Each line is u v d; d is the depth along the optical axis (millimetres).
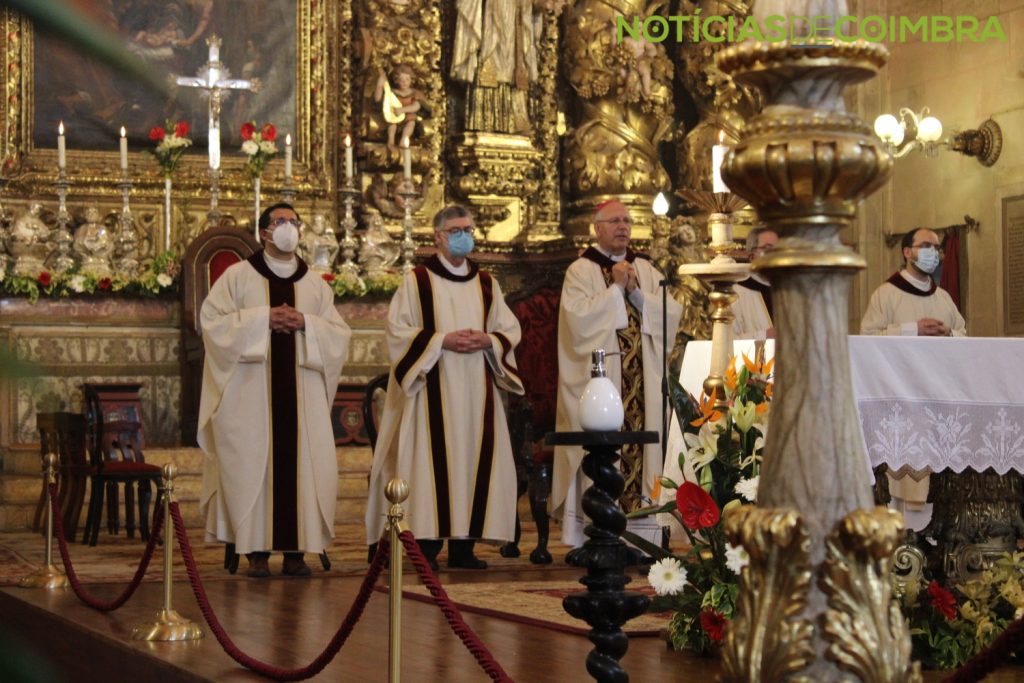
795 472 2113
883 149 2145
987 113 13414
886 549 2039
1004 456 4938
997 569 4652
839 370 2150
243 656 4566
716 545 4531
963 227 13570
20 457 11531
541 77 14656
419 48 14070
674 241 13930
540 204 14594
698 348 5711
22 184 12953
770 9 2248
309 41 13906
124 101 13320
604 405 3023
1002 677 4145
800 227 2168
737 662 2061
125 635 5488
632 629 5105
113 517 10484
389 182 14023
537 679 4195
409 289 8234
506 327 8398
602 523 3123
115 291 12227
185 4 13516
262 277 8078
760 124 2162
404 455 8008
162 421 12492
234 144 13641
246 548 7633
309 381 7926
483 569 8031
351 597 6621
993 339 4973
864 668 2010
